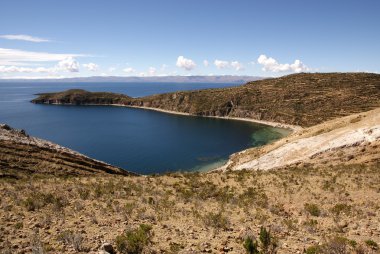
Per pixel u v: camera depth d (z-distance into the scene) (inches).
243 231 429.1
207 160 3373.5
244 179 1002.1
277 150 1993.1
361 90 6742.1
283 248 360.5
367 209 596.1
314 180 933.8
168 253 331.6
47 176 1253.7
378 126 1584.6
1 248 332.2
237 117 7381.9
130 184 869.8
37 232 399.9
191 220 502.6
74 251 330.0
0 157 1418.6
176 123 6525.6
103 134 5039.4
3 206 552.4
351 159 1470.2
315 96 6953.7
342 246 345.7
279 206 639.8
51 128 5595.5
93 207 577.3
